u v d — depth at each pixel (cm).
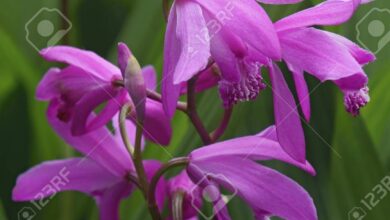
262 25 26
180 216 28
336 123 33
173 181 29
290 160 28
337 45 27
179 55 27
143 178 28
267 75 33
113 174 30
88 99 29
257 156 28
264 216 28
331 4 27
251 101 33
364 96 28
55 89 30
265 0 27
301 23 27
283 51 27
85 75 29
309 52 27
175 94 27
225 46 26
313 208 28
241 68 27
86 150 30
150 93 28
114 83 29
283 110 27
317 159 33
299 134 27
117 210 31
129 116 29
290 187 28
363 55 27
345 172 33
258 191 28
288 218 28
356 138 33
